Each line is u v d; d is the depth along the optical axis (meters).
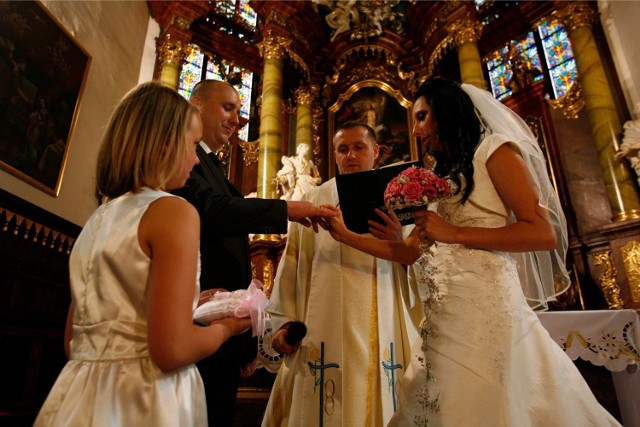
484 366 1.11
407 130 8.55
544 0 7.91
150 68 7.79
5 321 3.98
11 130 4.36
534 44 8.04
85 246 0.94
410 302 1.86
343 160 2.08
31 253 4.41
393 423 1.31
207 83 2.01
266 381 3.50
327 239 1.88
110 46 6.58
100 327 0.84
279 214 1.57
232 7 9.53
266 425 1.76
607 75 6.64
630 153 5.77
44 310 4.51
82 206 5.53
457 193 1.36
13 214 4.20
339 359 1.64
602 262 5.89
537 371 1.12
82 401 0.78
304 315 1.86
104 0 6.52
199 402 0.91
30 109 4.64
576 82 7.04
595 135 6.28
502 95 8.10
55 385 0.83
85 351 0.85
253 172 8.11
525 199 1.21
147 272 0.85
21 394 4.08
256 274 6.36
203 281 1.53
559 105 7.16
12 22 4.44
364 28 9.28
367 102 8.94
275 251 6.49
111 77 6.50
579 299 5.82
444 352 1.19
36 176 4.68
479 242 1.21
